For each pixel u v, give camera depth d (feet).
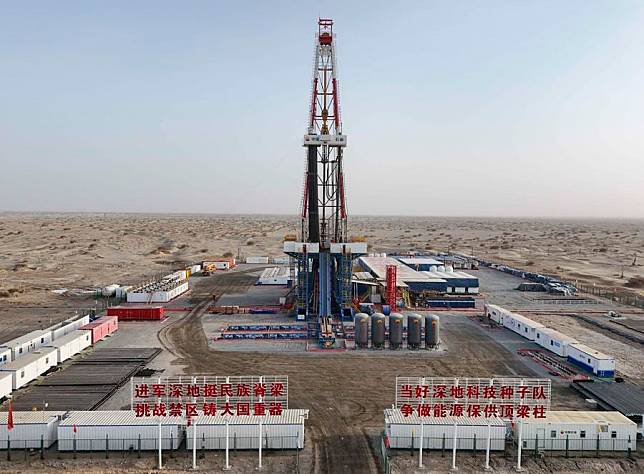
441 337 204.64
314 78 246.27
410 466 102.83
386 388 146.41
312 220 247.09
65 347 167.32
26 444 108.58
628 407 123.13
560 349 177.17
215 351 183.01
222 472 100.01
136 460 104.47
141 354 176.45
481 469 101.91
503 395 112.47
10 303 266.16
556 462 105.09
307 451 109.50
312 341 197.47
